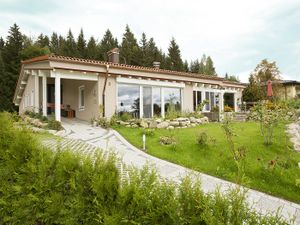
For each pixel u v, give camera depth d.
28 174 4.34
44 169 4.17
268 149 9.81
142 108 19.72
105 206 3.43
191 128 15.16
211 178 7.72
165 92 21.41
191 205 3.00
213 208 2.87
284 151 9.63
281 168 8.02
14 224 4.33
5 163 4.77
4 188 4.57
